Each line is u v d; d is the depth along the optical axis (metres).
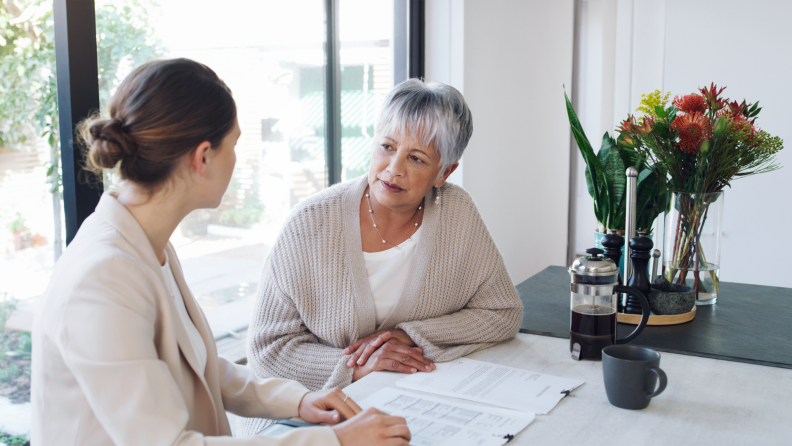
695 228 1.65
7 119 1.67
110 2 1.93
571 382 1.15
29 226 1.74
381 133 1.38
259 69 2.46
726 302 1.76
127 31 1.99
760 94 3.08
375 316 1.47
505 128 3.59
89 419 0.79
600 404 1.06
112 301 0.75
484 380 1.17
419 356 1.28
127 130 0.83
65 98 1.47
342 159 2.87
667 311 1.55
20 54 1.70
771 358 1.27
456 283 1.52
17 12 1.68
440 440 0.91
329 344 1.47
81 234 0.85
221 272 2.43
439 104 1.33
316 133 2.73
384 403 1.06
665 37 3.29
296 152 2.66
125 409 0.73
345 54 2.80
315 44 2.68
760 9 3.03
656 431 0.95
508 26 3.53
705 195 1.61
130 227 0.85
